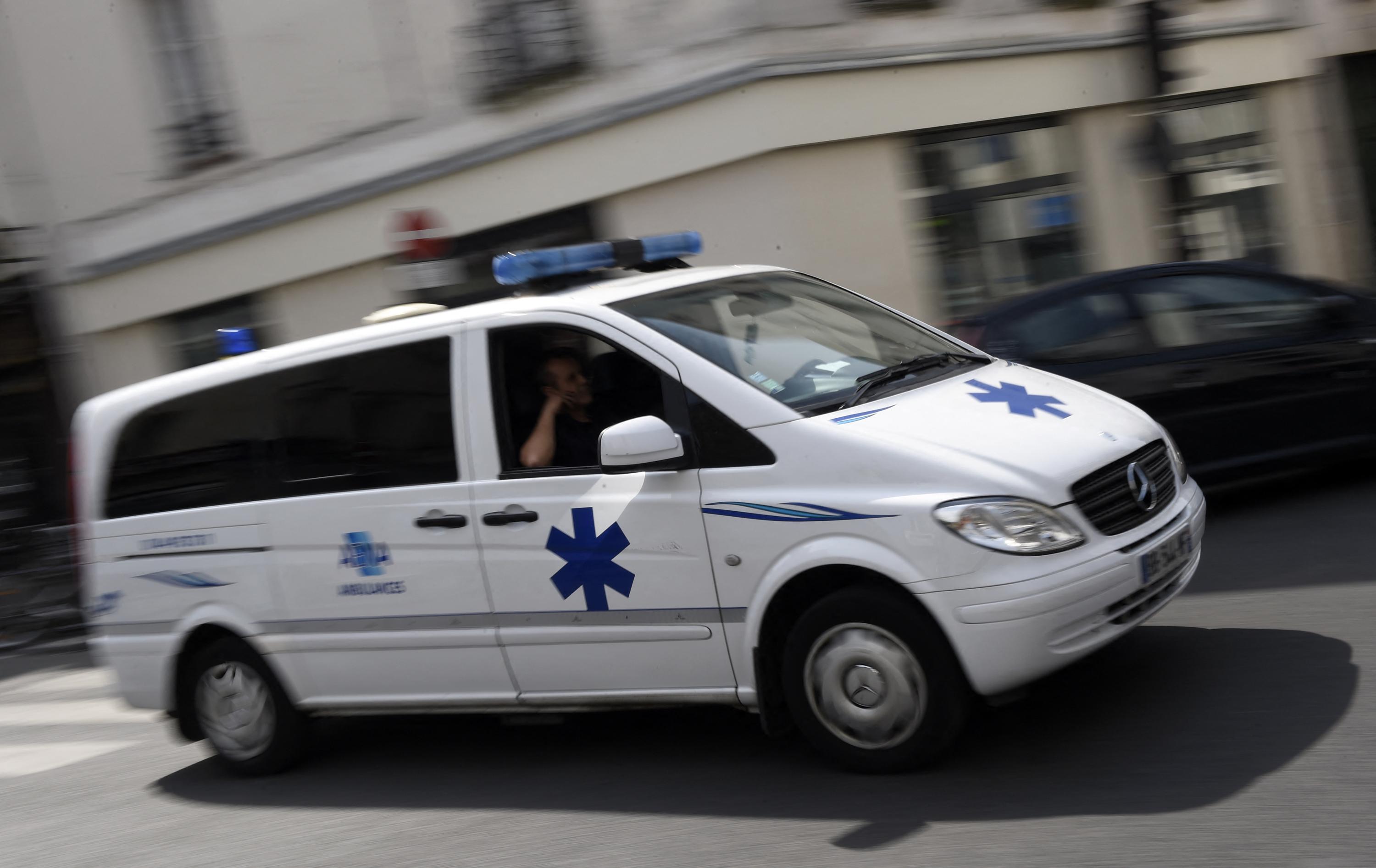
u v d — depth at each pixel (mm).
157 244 15695
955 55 13055
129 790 6395
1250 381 7613
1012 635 4188
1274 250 16609
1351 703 4512
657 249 5887
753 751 5129
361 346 5484
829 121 12312
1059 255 14188
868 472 4391
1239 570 6484
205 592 5902
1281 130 16734
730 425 4625
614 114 12883
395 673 5457
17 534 11820
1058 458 4422
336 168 14516
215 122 15125
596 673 4973
